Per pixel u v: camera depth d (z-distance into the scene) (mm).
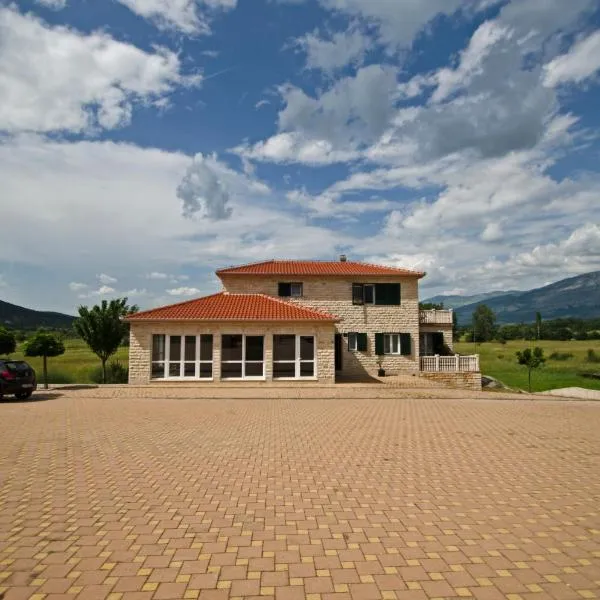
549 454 10109
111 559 4902
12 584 4359
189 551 5121
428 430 13047
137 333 25797
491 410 17828
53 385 25578
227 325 25938
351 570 4730
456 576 4625
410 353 31953
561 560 5004
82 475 8109
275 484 7680
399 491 7391
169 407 17828
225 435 11977
